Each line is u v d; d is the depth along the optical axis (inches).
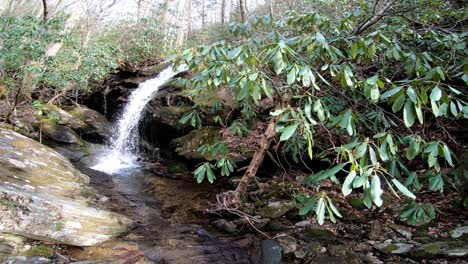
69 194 173.0
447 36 117.5
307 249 134.8
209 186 225.3
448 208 145.3
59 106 351.9
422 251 121.0
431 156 76.6
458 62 121.3
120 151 318.3
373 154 73.0
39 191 157.1
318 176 85.7
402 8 140.4
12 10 420.2
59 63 274.2
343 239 141.0
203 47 105.7
